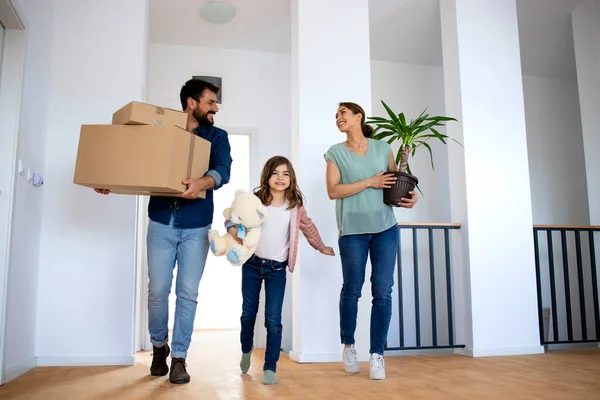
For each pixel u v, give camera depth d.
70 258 2.78
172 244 2.20
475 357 3.20
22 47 2.42
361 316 3.07
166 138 1.93
